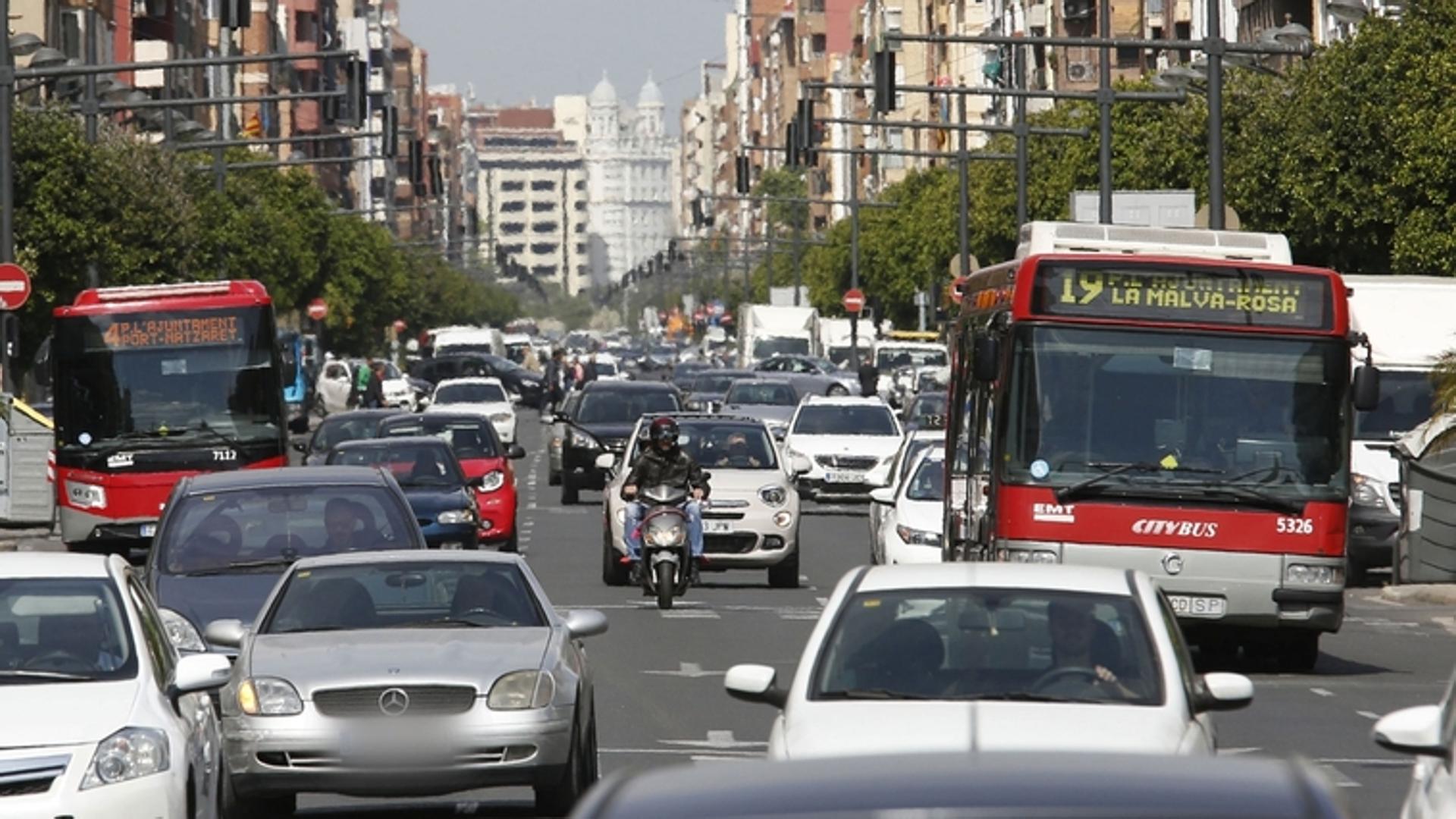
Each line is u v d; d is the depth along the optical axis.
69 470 88.12
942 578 26.86
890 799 12.06
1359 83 119.19
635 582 77.06
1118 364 53.47
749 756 42.12
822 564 89.19
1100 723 24.09
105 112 132.88
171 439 88.00
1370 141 118.75
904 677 25.47
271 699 34.62
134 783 28.12
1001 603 26.36
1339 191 120.56
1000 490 53.62
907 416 142.50
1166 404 53.25
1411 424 85.38
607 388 128.25
